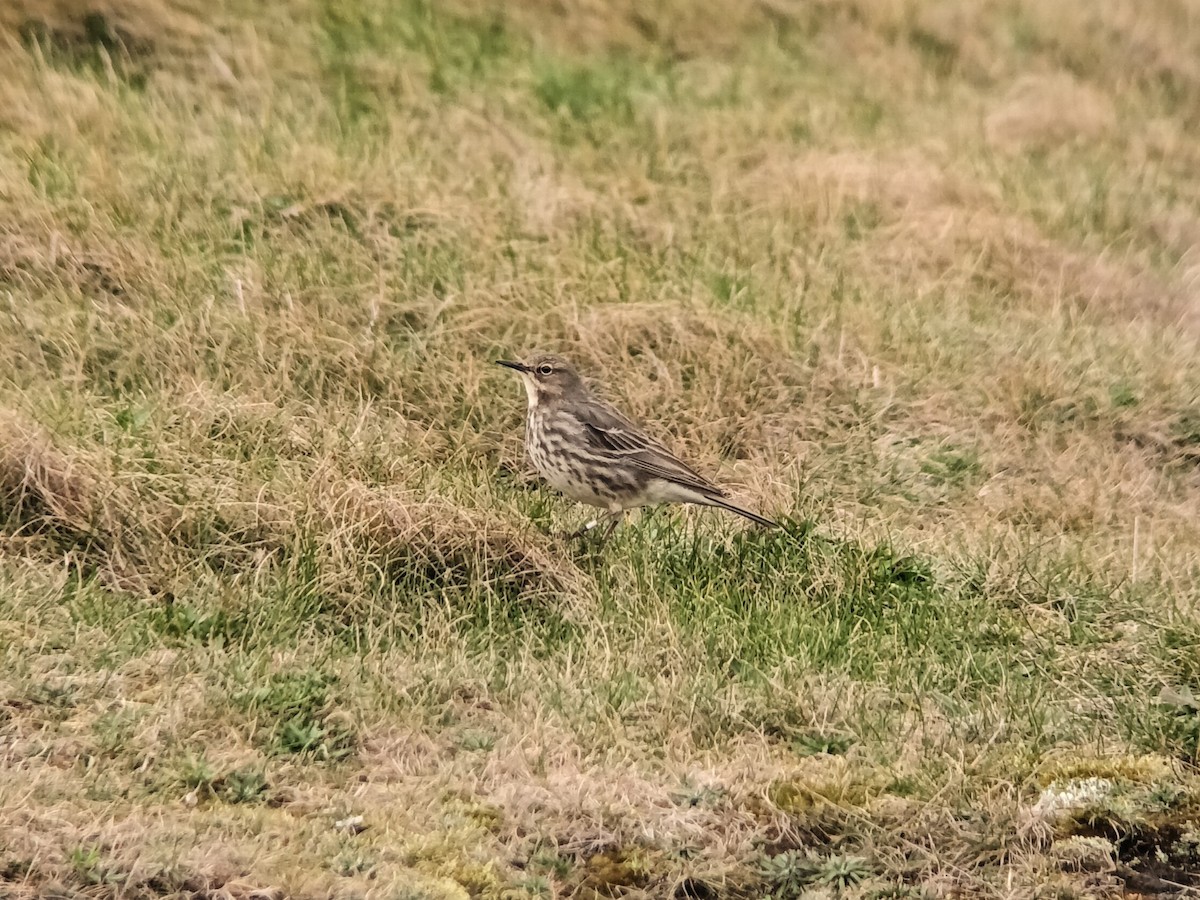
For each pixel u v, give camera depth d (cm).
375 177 1881
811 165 2184
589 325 1705
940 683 1246
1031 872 1040
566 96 2275
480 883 982
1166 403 1789
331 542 1288
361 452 1430
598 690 1188
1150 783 1117
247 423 1455
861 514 1542
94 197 1758
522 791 1066
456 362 1623
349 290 1698
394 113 2102
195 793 1030
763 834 1055
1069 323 1962
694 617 1305
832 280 1925
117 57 2086
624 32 2492
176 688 1132
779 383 1695
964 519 1566
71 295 1642
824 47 2644
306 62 2161
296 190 1845
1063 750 1162
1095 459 1700
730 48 2564
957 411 1728
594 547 1390
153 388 1528
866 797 1096
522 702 1175
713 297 1805
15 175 1764
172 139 1922
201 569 1274
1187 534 1592
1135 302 2052
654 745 1141
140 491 1316
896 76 2603
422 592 1302
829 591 1370
